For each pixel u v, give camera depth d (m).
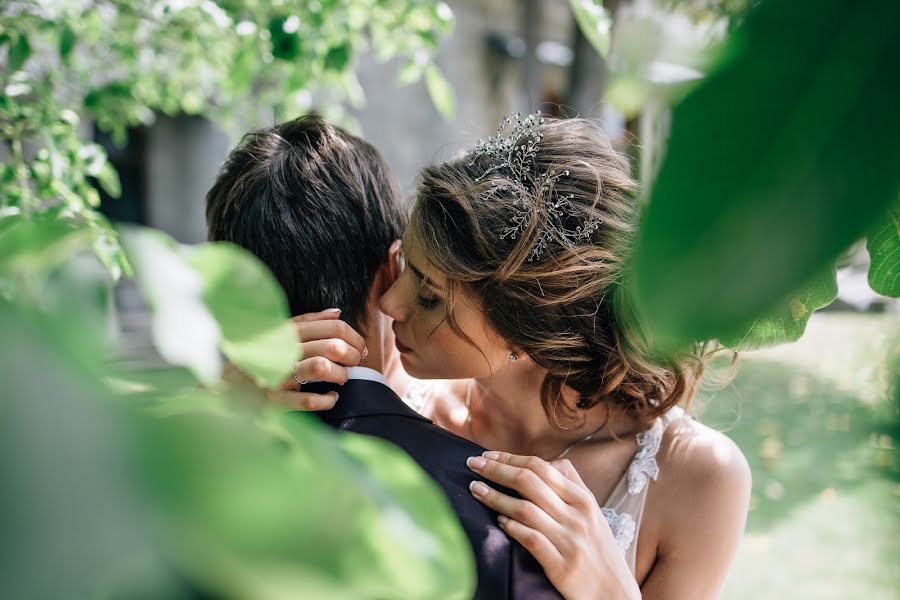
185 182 8.63
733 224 0.23
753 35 0.24
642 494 1.78
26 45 2.33
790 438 6.55
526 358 1.77
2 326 0.20
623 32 0.28
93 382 0.20
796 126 0.23
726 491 1.79
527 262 1.61
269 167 1.66
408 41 3.04
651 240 0.23
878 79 0.23
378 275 1.74
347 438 0.29
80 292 0.25
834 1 0.23
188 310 0.27
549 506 1.32
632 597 1.34
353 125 3.72
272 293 0.29
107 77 3.48
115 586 0.17
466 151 1.86
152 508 0.18
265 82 3.86
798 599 4.29
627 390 1.77
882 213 0.23
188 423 0.20
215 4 2.74
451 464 1.37
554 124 1.82
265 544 0.19
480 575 1.22
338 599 0.20
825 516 5.17
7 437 0.17
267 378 0.28
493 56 11.34
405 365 1.74
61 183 2.24
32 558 0.16
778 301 0.23
